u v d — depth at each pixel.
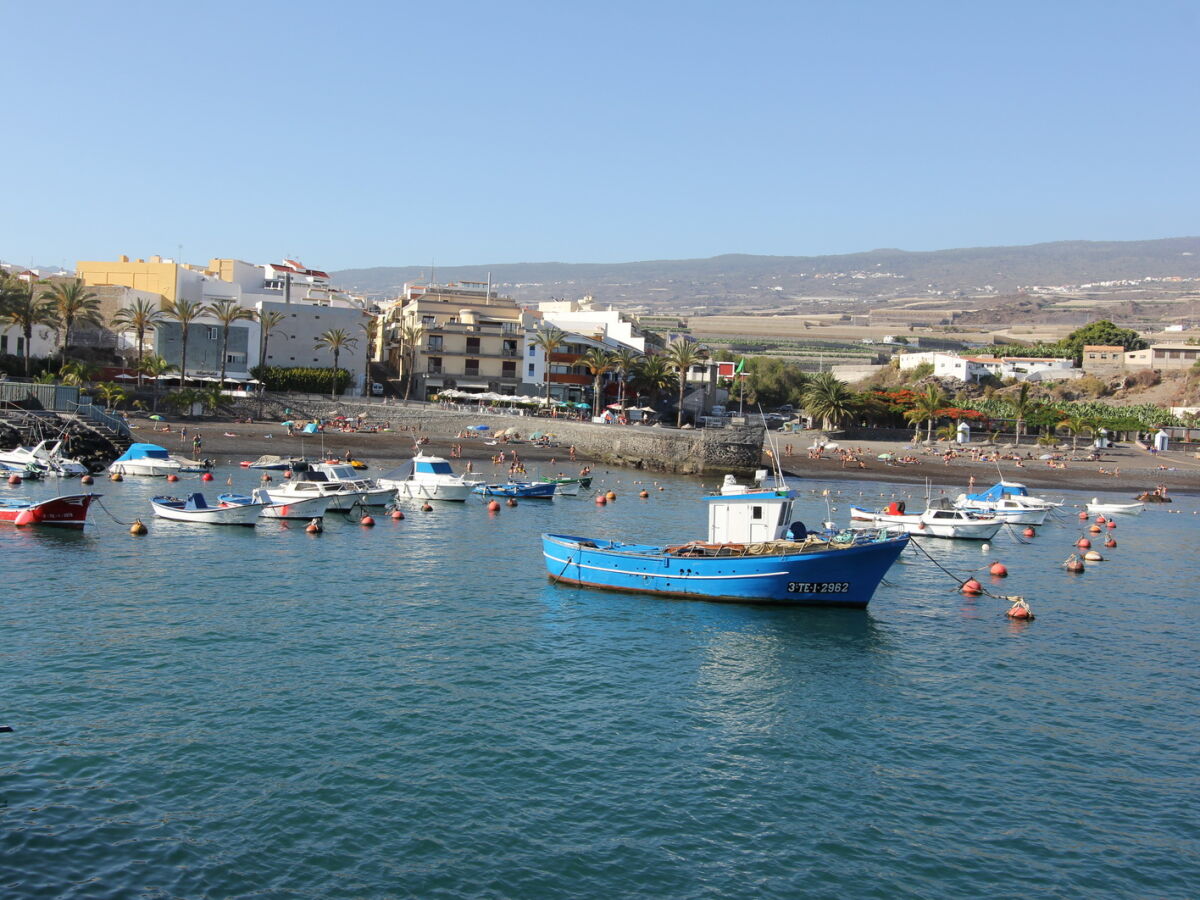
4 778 27.00
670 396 195.50
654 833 25.91
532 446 135.75
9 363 136.50
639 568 51.38
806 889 23.70
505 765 29.39
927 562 67.69
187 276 171.00
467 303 182.88
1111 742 33.53
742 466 124.75
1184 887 24.53
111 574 50.72
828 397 180.00
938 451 167.00
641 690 36.69
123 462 93.31
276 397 144.62
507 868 23.91
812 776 29.81
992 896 23.78
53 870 22.83
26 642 38.53
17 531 61.00
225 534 64.19
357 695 34.50
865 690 37.84
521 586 53.03
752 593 49.44
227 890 22.48
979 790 29.38
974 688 38.69
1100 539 85.31
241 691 34.28
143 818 25.38
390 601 48.19
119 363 151.62
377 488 80.44
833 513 93.44
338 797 26.89
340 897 22.42
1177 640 47.78
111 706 32.38
